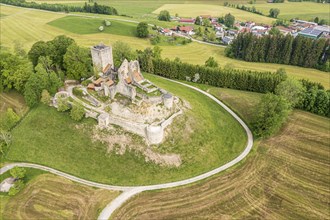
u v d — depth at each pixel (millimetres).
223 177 68750
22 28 170125
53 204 60719
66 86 91250
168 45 158625
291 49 134625
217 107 94812
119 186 66062
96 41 156500
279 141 80312
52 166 70500
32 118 81562
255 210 60438
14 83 90375
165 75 116062
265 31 180625
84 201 61688
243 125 87500
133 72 84250
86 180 67250
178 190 65062
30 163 71500
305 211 60469
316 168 71375
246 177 68688
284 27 191000
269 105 78438
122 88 81250
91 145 74250
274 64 139125
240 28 197375
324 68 129125
